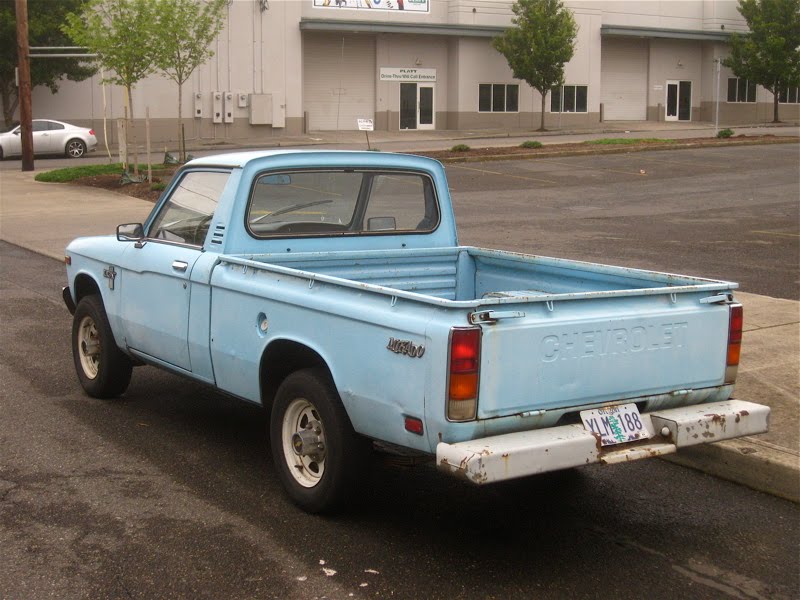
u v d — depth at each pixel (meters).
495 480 4.20
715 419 4.89
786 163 28.12
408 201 6.68
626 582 4.54
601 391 4.69
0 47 36.28
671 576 4.62
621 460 4.59
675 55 54.69
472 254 6.75
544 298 4.49
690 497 5.72
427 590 4.39
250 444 6.45
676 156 30.62
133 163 30.45
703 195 22.12
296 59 43.38
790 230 16.66
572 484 5.90
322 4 44.75
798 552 4.95
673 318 4.90
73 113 40.25
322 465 5.20
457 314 4.29
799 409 6.79
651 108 54.56
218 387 5.95
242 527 5.05
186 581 4.43
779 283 11.68
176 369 6.35
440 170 6.79
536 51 45.53
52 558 4.64
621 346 4.73
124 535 4.92
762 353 8.30
